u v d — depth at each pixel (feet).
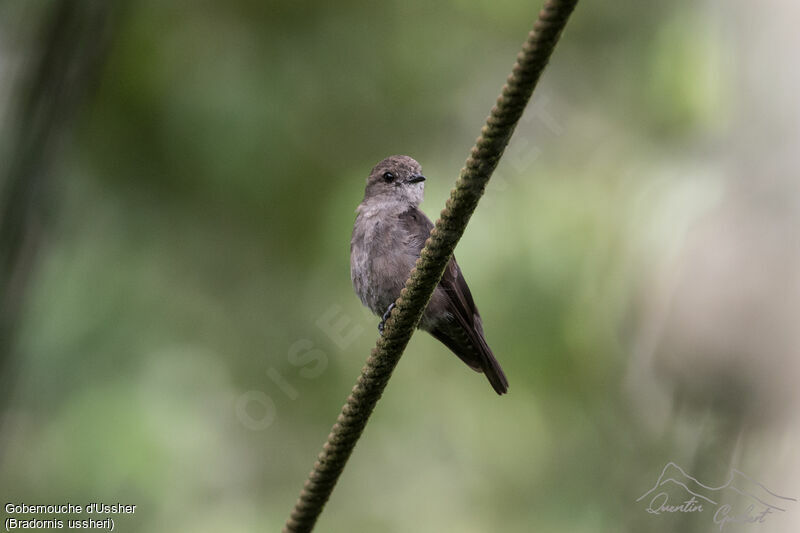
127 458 33.63
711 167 36.65
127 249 37.63
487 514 39.40
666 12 40.68
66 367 34.96
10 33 33.27
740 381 33.73
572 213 36.27
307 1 39.11
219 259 39.32
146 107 36.78
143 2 37.50
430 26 40.37
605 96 41.24
